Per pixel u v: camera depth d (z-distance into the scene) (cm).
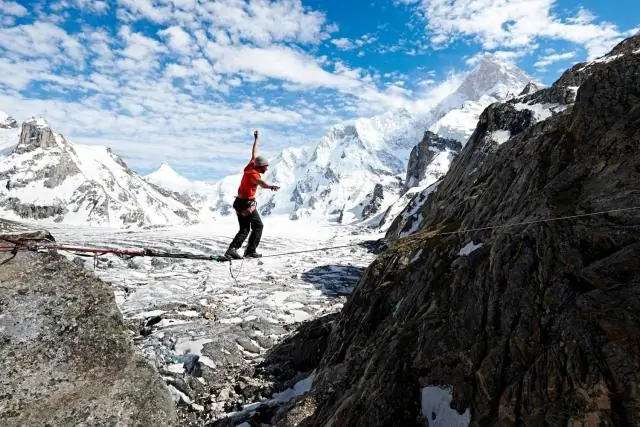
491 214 2128
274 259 11012
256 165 1136
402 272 2572
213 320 4956
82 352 765
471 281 1625
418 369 1546
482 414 1237
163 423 764
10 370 704
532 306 1255
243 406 2806
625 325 942
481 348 1359
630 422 886
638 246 1054
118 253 1006
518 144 2955
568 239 1265
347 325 2783
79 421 695
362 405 1600
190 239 15462
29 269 820
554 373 1059
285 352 3606
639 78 1554
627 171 1312
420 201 9650
